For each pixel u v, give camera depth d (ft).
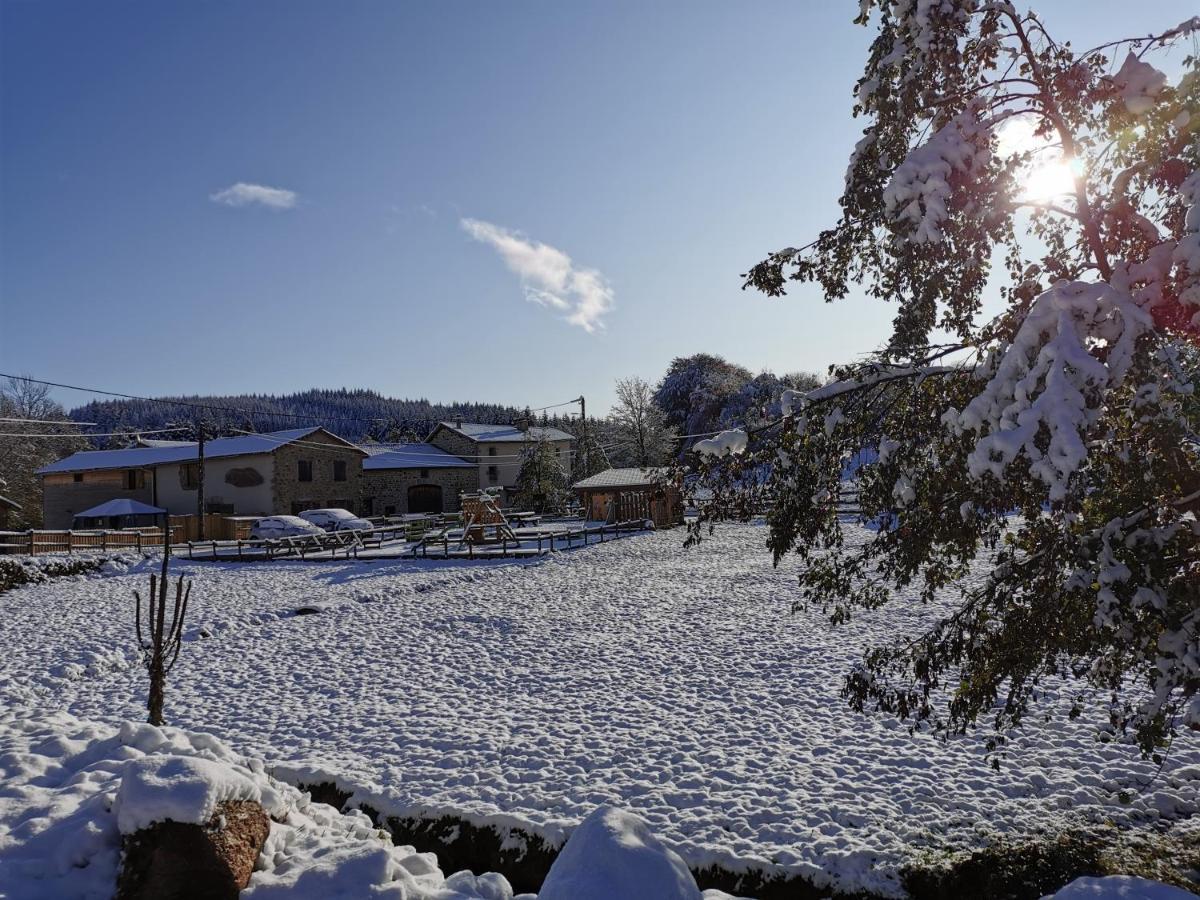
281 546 107.76
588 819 12.61
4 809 17.83
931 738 29.43
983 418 14.92
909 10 17.30
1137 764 25.85
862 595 20.49
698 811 24.16
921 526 17.85
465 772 28.17
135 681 44.09
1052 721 29.91
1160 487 15.10
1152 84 15.79
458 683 41.37
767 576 72.02
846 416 18.84
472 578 81.10
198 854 15.15
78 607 68.64
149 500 148.97
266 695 40.37
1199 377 14.08
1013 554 18.13
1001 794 24.49
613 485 138.00
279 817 19.36
